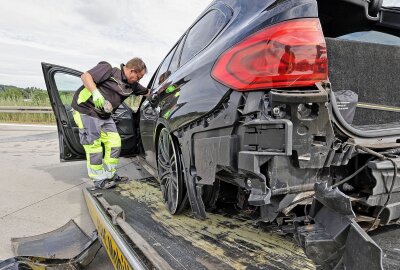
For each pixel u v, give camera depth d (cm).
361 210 158
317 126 132
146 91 372
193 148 192
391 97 203
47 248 247
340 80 187
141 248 168
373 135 146
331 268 117
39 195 404
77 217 331
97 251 228
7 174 507
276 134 129
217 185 220
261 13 154
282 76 135
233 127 152
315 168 137
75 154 405
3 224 313
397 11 214
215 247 183
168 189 254
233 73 152
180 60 263
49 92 379
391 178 140
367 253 99
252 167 134
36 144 812
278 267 159
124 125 408
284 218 170
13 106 1338
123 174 477
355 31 229
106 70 342
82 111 341
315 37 138
